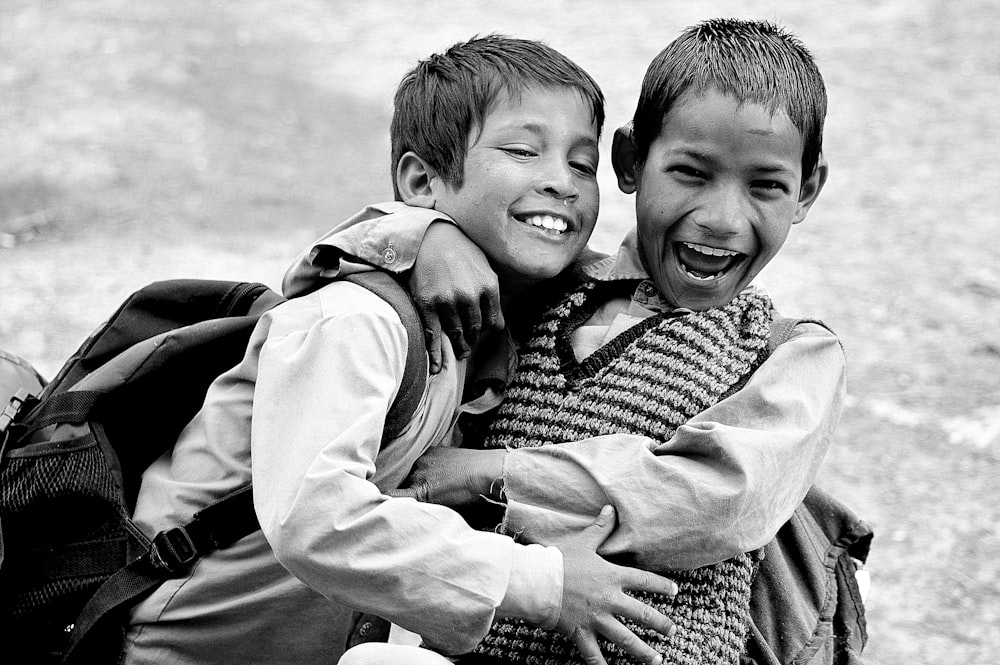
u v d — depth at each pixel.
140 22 7.94
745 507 1.75
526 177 1.87
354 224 1.98
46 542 1.88
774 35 1.97
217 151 6.27
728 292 1.95
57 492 1.87
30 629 1.87
